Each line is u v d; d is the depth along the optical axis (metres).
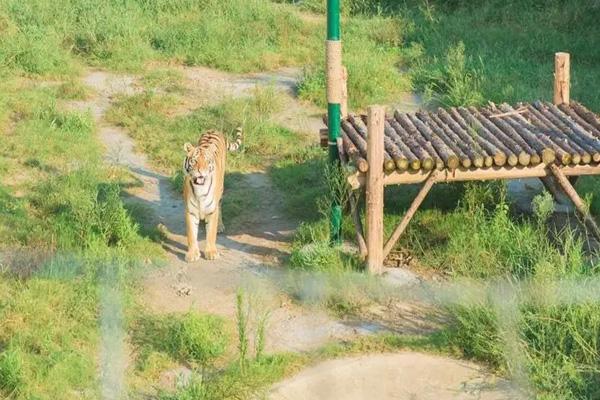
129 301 12.45
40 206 15.27
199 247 14.37
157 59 22.78
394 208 15.14
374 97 20.36
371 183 12.91
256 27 24.31
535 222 14.67
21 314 11.84
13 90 20.09
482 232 13.76
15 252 13.55
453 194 15.49
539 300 11.61
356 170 13.12
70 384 10.77
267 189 16.38
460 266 13.22
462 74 20.86
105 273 13.02
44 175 16.45
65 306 12.16
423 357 11.47
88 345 11.52
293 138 18.47
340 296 12.70
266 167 17.28
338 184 13.62
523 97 19.84
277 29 24.50
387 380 11.10
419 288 12.96
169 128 18.75
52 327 11.69
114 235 14.18
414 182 13.25
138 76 21.66
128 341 11.67
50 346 11.34
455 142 13.71
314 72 21.38
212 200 13.73
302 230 14.34
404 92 21.03
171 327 11.81
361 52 22.67
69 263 13.25
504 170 13.38
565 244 13.20
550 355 11.18
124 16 24.06
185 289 12.95
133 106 19.61
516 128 14.27
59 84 20.81
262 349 11.37
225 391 10.60
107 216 14.29
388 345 11.69
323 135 15.25
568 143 13.68
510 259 13.06
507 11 25.75
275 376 11.05
